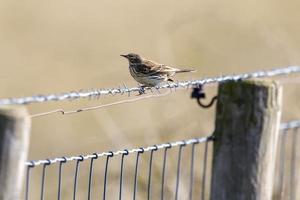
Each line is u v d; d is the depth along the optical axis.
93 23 23.73
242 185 10.30
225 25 21.61
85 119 19.81
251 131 10.23
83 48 22.56
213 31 21.33
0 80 21.28
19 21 23.98
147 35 22.78
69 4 24.95
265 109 10.22
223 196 10.36
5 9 24.56
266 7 23.55
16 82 21.20
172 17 21.36
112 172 15.90
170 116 16.45
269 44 19.81
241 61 20.30
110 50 22.27
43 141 19.14
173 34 21.14
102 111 18.64
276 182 15.06
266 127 10.25
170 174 15.19
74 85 20.73
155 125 16.36
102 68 21.23
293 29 22.41
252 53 20.50
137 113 18.20
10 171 8.32
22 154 8.36
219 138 10.37
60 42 22.95
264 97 10.20
